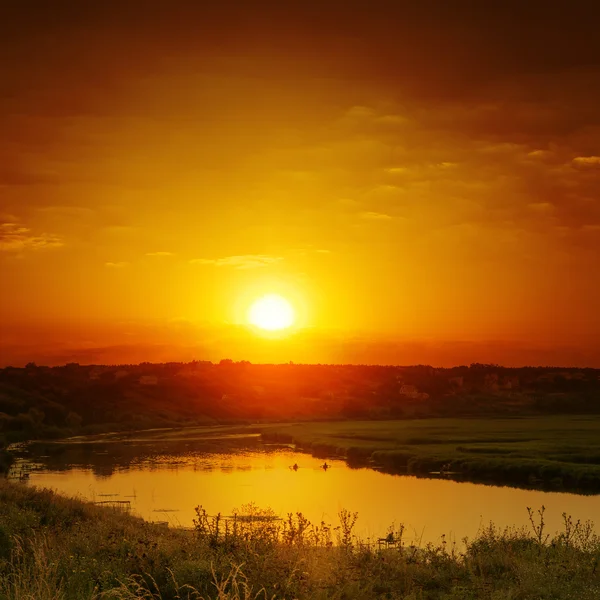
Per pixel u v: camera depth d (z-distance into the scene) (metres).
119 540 15.30
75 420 157.50
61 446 112.00
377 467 78.25
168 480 62.94
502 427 146.62
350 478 65.94
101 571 12.35
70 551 14.26
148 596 11.62
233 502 46.94
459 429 140.12
